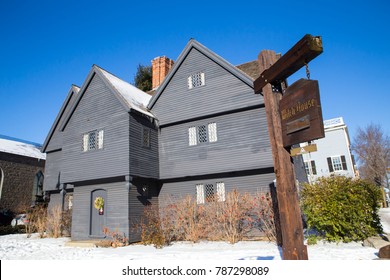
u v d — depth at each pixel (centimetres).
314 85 359
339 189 944
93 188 1459
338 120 3167
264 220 1149
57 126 2061
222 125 1416
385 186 3806
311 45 360
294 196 405
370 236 903
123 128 1377
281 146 423
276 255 810
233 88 1397
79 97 1598
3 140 3005
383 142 4019
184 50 1566
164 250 1041
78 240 1432
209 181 1418
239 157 1338
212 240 1193
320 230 976
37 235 1845
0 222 2412
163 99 1593
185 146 1488
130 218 1302
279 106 435
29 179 2828
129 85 1898
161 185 1548
